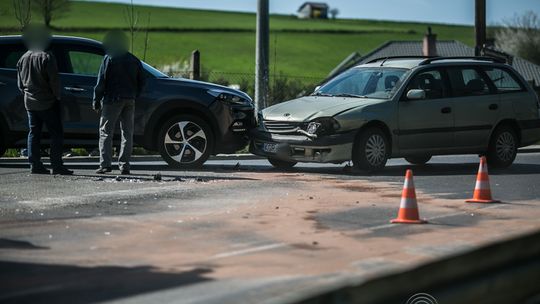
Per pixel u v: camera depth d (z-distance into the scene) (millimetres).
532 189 14070
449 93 17281
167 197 12062
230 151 16828
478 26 31500
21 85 14594
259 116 16844
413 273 3416
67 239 8734
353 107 16047
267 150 16406
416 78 16953
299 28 119875
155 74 16562
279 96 27188
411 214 10172
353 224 9945
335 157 15789
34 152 14758
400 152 16547
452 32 137625
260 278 6949
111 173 15164
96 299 6215
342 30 114875
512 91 18328
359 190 13289
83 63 16250
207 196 12234
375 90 16922
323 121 15789
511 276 4086
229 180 14359
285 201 11828
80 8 112125
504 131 18078
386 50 76938
